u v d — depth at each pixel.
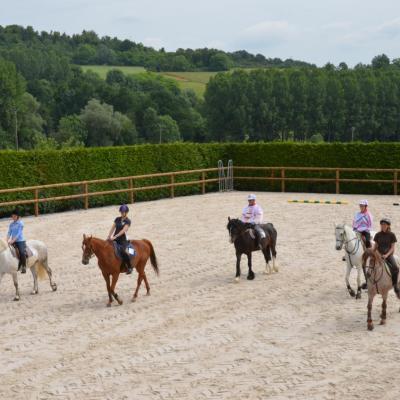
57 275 17.53
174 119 119.31
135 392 9.67
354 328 12.62
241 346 11.66
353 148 34.97
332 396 9.47
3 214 27.52
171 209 29.44
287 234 22.75
